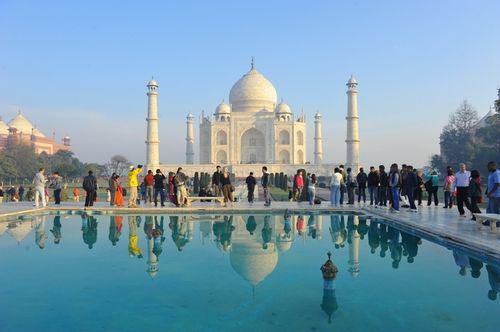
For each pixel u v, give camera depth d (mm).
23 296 9289
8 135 138250
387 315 8133
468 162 78688
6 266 12031
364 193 28203
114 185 28203
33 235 17438
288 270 11539
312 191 28797
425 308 8492
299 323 7695
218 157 106625
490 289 9773
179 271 11430
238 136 105375
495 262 12359
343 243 15586
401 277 10812
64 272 11344
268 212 25000
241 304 8727
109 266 12016
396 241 16000
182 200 27188
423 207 26594
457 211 23938
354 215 24203
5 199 45531
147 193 30547
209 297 9211
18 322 7773
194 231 18562
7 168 92625
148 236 17172
